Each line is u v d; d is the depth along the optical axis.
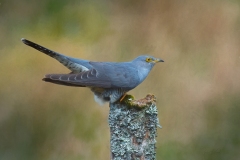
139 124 7.37
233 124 12.05
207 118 12.10
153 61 9.20
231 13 13.66
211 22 13.52
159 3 14.00
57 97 12.30
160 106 12.17
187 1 13.94
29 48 13.45
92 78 8.41
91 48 13.29
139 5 14.23
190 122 12.04
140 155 7.38
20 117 12.13
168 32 13.45
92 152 11.61
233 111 12.10
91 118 12.02
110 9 14.49
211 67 12.79
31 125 12.04
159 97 12.24
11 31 14.25
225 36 13.29
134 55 13.10
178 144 11.80
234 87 12.50
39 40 13.82
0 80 12.73
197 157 11.69
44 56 13.10
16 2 15.05
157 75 12.62
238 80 12.53
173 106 12.20
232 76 12.57
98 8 14.54
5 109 12.23
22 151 11.79
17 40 13.95
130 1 14.43
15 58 13.18
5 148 11.82
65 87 12.41
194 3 13.88
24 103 12.30
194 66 12.77
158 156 11.65
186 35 13.35
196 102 12.26
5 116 12.16
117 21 14.06
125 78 8.62
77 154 11.62
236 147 11.76
